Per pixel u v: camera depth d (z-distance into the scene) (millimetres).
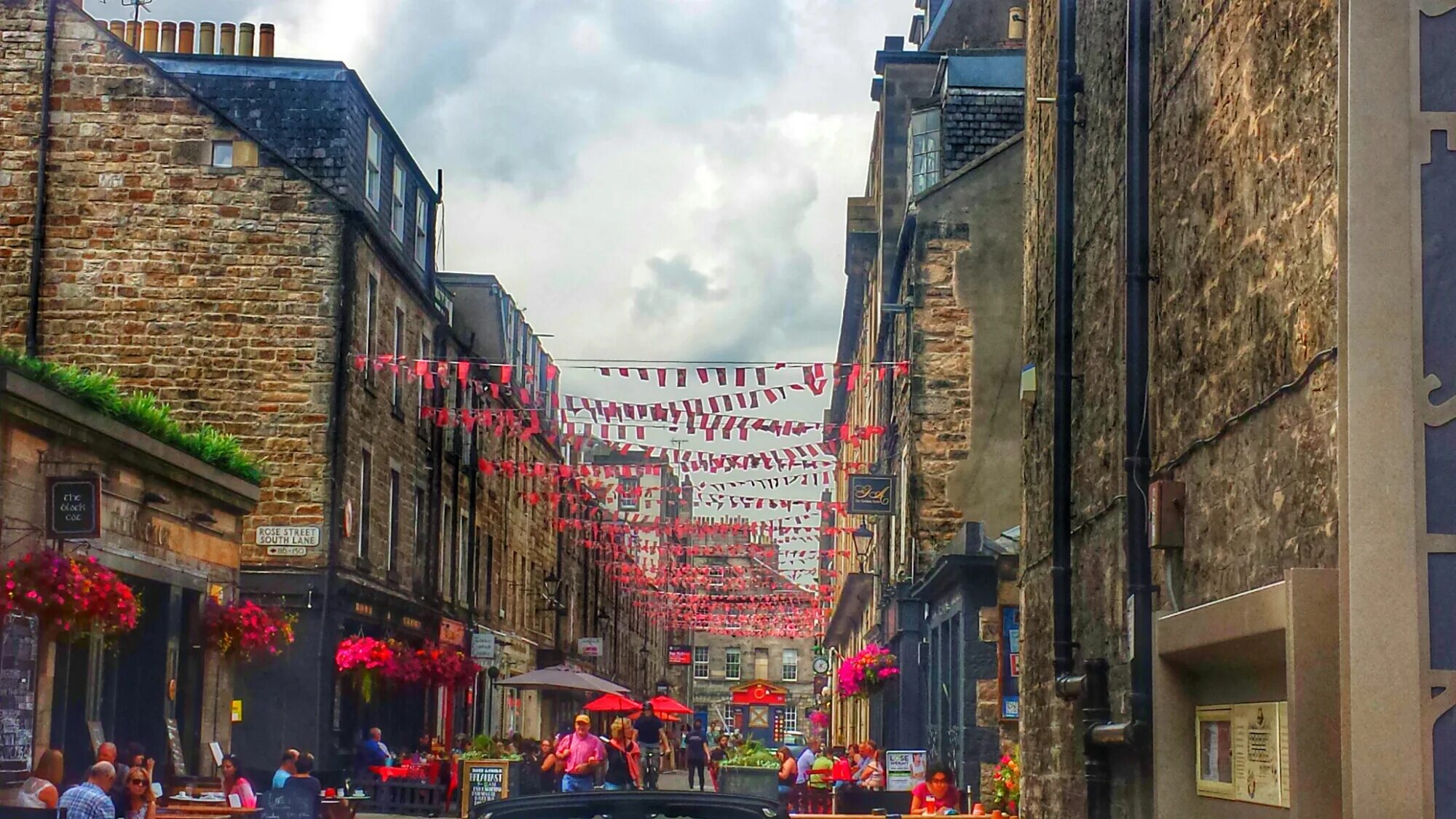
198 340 28656
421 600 36469
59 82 28828
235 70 30531
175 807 18188
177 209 28859
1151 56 11703
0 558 16266
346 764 29969
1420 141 7555
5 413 16312
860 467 42500
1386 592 7395
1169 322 11102
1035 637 16641
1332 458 7785
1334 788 7676
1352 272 7516
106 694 20047
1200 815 10281
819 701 75688
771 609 85688
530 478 53406
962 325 28906
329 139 30188
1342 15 7656
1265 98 8898
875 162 40438
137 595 19766
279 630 23422
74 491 16984
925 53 37125
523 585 52625
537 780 28938
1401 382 7465
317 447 28719
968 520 28422
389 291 32656
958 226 29125
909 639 31391
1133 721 11078
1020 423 28438
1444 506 7430
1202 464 10219
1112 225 13117
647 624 94875
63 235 28609
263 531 28531
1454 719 7328
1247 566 9188
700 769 40062
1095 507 13758
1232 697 9602
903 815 19297
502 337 45844
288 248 29000
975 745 23984
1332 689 7703
